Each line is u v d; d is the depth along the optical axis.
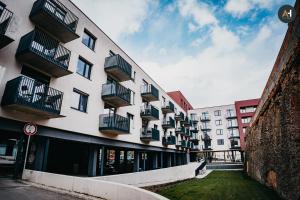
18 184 8.19
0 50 9.28
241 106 46.75
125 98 16.31
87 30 14.92
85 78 14.17
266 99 11.24
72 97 12.98
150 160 28.80
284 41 7.66
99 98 15.30
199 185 12.83
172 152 31.80
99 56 15.88
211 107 51.88
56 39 12.20
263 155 12.12
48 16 10.62
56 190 7.45
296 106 6.70
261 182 12.84
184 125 42.75
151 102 25.78
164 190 11.45
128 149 22.19
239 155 55.22
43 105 9.82
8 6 9.79
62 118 11.89
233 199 8.55
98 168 18.80
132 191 5.49
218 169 28.81
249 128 19.62
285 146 7.71
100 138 15.06
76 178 7.30
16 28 10.02
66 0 13.19
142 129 21.80
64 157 16.72
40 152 10.66
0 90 9.11
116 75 17.42
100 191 6.44
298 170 6.51
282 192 8.20
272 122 9.74
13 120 9.52
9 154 29.89
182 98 44.69
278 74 8.57
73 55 13.33
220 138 48.88
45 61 10.34
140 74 23.34
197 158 52.56
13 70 9.72
